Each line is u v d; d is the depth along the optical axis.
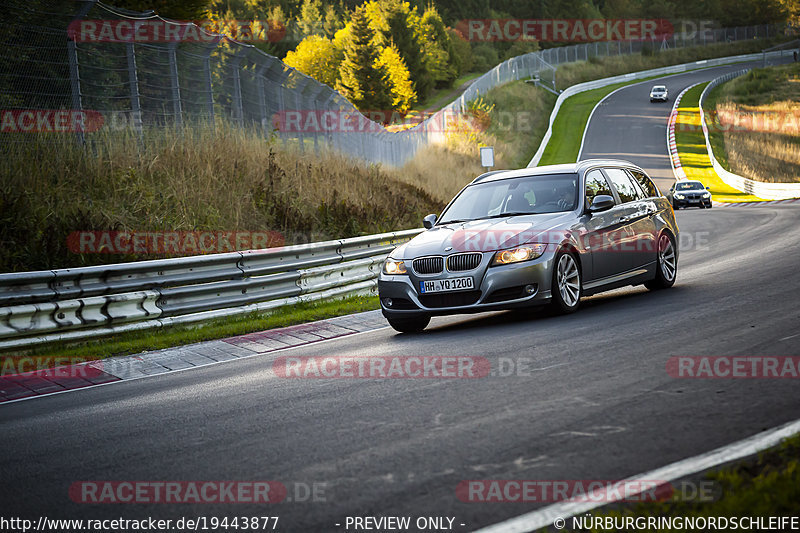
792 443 12.57
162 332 36.94
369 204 69.00
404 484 12.66
